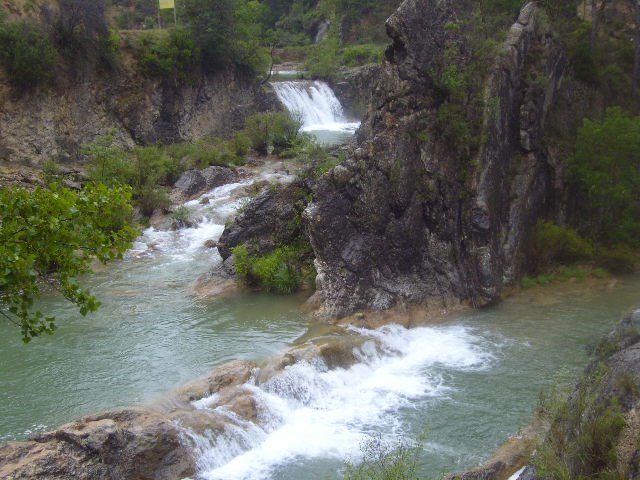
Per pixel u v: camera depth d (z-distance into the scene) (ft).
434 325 73.56
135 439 46.03
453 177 81.25
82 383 59.21
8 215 33.14
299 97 213.66
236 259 85.61
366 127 102.68
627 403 36.09
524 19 91.40
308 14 313.12
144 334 70.69
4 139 131.85
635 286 82.48
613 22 110.11
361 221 76.23
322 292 74.38
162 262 98.84
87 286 88.02
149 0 264.11
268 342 67.00
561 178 91.35
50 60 136.05
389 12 282.36
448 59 82.48
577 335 69.36
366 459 48.47
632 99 103.14
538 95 88.38
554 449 37.50
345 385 60.23
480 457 49.03
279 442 51.52
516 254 84.38
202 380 56.59
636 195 90.33
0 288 33.65
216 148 155.63
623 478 31.89
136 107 159.84
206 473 47.32
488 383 60.18
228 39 182.80
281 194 89.71
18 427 51.78
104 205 36.70
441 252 79.56
